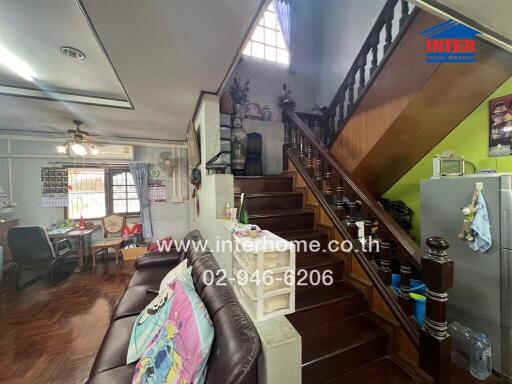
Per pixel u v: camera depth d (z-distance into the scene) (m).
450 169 1.77
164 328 1.17
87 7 1.07
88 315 2.29
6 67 1.81
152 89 2.03
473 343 1.47
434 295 1.12
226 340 0.89
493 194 1.40
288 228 2.18
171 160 4.44
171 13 1.12
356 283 1.72
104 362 1.20
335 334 1.41
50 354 1.76
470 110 1.92
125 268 3.62
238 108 3.44
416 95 1.65
